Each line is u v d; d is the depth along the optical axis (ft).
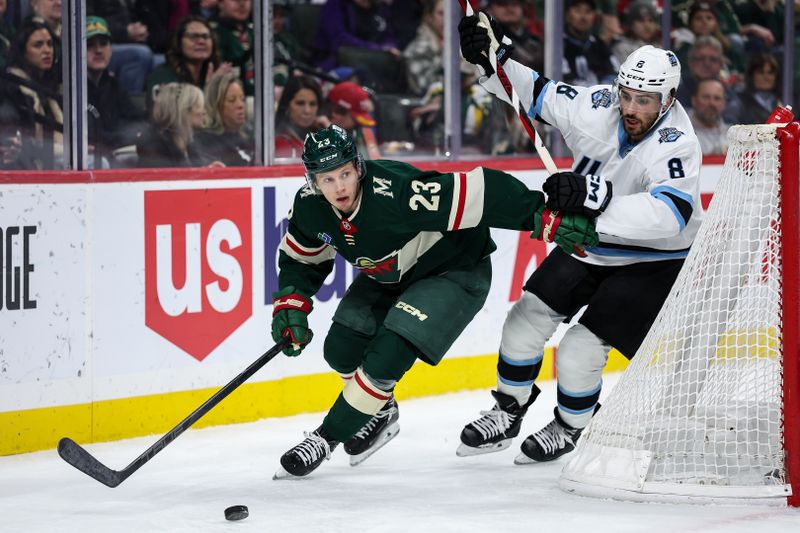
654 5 36.01
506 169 33.71
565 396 22.65
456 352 32.53
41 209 25.38
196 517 19.66
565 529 18.60
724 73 37.73
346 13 31.71
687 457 21.22
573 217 19.80
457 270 21.70
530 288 22.61
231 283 28.60
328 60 31.71
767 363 20.68
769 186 20.26
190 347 27.91
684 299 20.84
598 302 21.90
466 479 22.34
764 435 20.99
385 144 32.83
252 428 28.19
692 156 20.61
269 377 29.30
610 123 21.52
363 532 18.61
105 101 27.71
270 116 30.45
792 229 19.70
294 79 31.01
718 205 20.90
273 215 29.37
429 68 33.22
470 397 32.01
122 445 26.32
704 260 20.85
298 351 22.25
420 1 32.99
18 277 25.09
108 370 26.61
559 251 22.74
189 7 28.73
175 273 27.58
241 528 18.94
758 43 38.34
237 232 28.68
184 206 27.68
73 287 25.95
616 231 19.88
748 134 20.31
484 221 20.24
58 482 22.67
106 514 19.98
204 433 27.55
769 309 20.56
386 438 23.84
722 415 21.06
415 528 18.75
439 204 19.90
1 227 24.79
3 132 26.21
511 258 33.45
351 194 19.95
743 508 19.69
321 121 31.68
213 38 29.19
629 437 20.77
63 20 26.84
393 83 32.78
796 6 38.88
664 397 20.86
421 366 31.78
